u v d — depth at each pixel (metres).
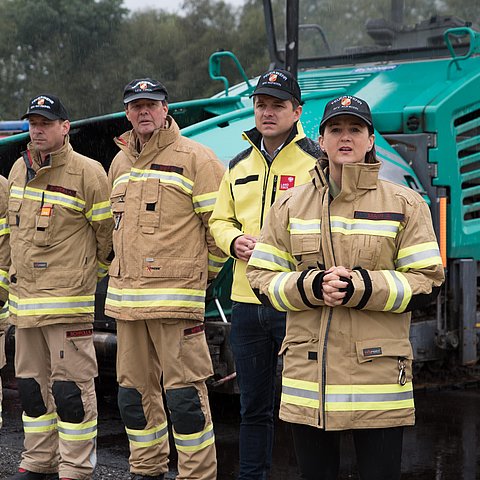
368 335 3.21
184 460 4.43
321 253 3.30
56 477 4.87
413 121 6.41
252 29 25.97
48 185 4.70
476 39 7.13
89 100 25.73
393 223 3.26
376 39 7.54
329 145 3.33
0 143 6.32
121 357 4.53
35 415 4.80
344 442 5.52
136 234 4.43
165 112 4.54
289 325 3.37
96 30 26.20
